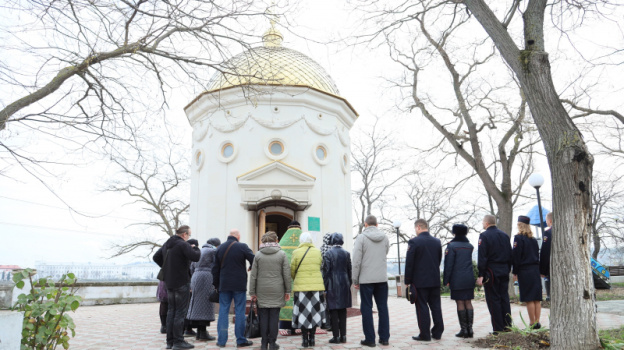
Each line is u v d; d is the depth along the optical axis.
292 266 6.83
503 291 6.93
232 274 6.76
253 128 14.23
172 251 6.72
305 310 6.61
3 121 5.19
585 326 5.10
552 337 5.34
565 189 5.43
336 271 6.96
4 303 5.10
